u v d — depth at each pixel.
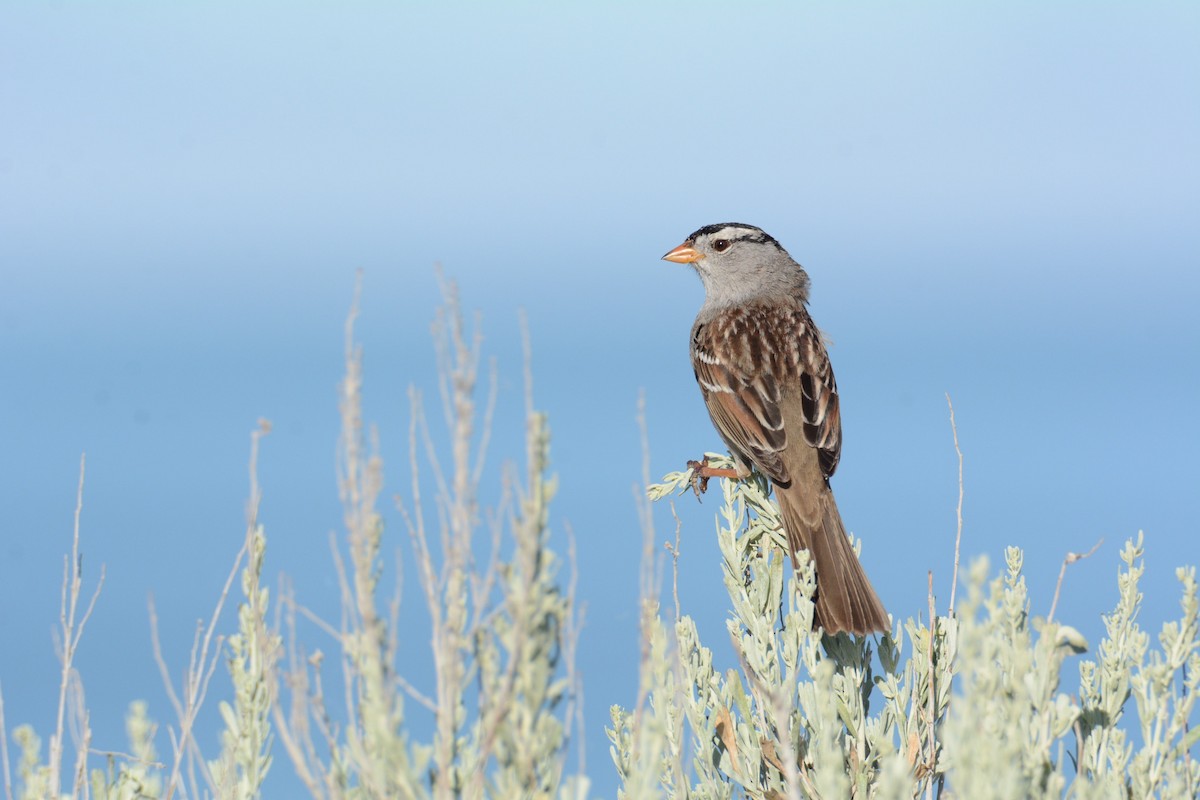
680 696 6.34
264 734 5.97
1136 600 6.92
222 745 5.95
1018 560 6.90
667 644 5.60
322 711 5.14
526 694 4.94
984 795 4.76
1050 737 5.80
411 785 4.83
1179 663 6.49
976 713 5.13
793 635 7.64
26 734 5.80
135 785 5.93
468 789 4.93
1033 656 5.88
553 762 5.06
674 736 6.83
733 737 7.73
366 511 4.95
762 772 7.73
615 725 7.42
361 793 5.15
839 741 7.33
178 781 5.91
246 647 6.05
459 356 4.93
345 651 5.02
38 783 5.77
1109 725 6.68
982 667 5.33
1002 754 4.88
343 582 5.01
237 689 6.00
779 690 7.57
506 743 4.95
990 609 5.86
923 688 7.62
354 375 4.98
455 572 4.94
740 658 7.55
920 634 7.68
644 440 5.28
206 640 6.06
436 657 4.95
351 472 4.96
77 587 6.12
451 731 4.91
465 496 4.94
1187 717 6.32
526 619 4.86
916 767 7.45
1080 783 5.69
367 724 4.88
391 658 4.96
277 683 5.69
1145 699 6.50
